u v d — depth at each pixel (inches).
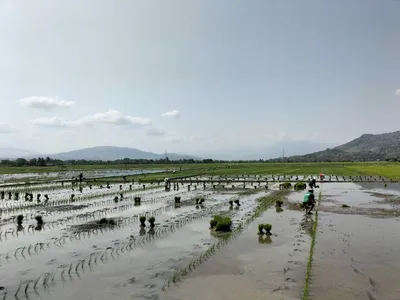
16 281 627.2
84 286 601.6
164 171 5029.5
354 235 946.1
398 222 1123.3
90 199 1883.6
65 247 858.1
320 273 654.5
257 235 968.3
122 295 561.6
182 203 1676.9
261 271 670.5
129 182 3058.6
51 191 2336.4
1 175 4313.5
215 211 1414.9
